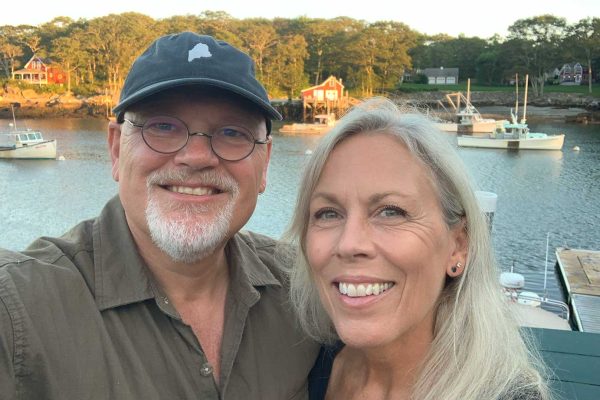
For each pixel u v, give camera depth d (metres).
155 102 0.50
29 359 0.42
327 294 0.50
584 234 5.64
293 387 0.56
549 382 0.53
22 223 5.86
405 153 0.48
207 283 0.54
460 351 0.50
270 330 0.57
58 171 8.91
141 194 0.51
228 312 0.54
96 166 9.41
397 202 0.47
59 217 6.13
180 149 0.51
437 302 0.52
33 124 16.97
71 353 0.44
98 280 0.48
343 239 0.48
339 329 0.49
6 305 0.42
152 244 0.52
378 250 0.47
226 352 0.52
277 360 0.56
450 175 0.48
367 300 0.48
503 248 5.06
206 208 0.52
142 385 0.46
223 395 0.51
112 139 0.57
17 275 0.45
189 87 0.50
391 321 0.48
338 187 0.49
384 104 0.50
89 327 0.45
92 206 6.66
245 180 0.54
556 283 3.88
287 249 0.63
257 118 0.54
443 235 0.49
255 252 0.64
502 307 0.51
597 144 13.17
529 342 0.57
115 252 0.50
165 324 0.50
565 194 7.66
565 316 2.69
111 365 0.45
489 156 10.98
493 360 0.49
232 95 0.51
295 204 0.56
